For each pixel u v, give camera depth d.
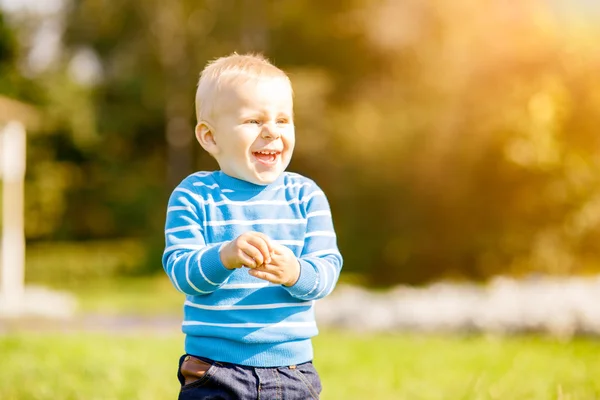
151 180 35.28
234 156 3.63
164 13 32.12
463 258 19.05
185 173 33.44
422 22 23.00
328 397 6.37
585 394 6.20
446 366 7.77
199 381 3.39
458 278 19.19
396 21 23.83
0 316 13.38
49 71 33.72
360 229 20.69
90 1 33.38
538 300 10.69
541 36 17.02
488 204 18.11
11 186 16.14
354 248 20.75
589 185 16.84
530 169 17.03
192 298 3.51
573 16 17.42
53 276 25.50
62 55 34.69
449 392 6.54
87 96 33.97
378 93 24.73
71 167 34.97
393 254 20.05
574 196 16.97
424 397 6.39
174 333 10.86
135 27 33.34
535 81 16.95
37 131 33.22
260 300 3.44
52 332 10.88
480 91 17.95
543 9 17.59
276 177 3.67
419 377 7.23
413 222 19.61
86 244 35.12
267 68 3.73
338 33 29.12
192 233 3.52
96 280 24.30
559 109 16.67
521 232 17.66
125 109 34.03
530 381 6.74
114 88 33.88
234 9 31.44
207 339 3.43
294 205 3.68
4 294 15.23
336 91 28.62
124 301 17.19
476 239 18.36
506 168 17.58
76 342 9.27
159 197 33.88
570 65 16.61
